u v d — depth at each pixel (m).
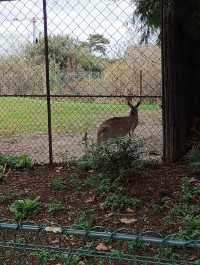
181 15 7.19
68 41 14.08
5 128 13.13
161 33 6.97
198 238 4.30
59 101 14.34
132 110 9.17
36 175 6.82
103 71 10.54
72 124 12.78
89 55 12.38
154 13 7.24
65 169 7.04
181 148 7.18
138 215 5.09
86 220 5.01
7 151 9.46
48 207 5.43
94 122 12.75
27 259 4.09
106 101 12.80
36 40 10.20
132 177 5.99
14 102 16.91
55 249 3.42
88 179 6.11
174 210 5.04
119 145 6.03
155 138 8.98
